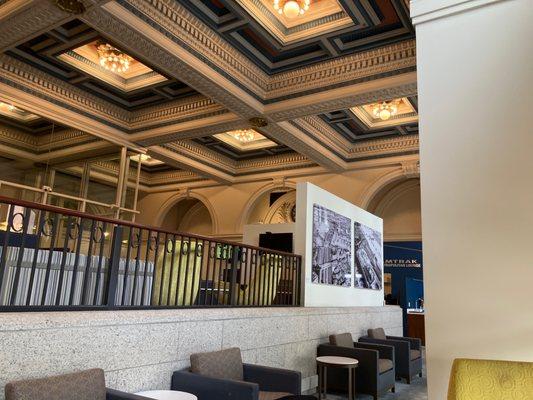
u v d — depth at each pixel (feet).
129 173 37.32
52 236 11.50
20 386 8.48
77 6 19.08
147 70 31.19
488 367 7.01
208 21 23.47
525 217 7.86
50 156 31.48
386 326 32.17
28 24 20.66
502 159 8.25
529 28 8.49
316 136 36.50
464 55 8.98
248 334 16.99
